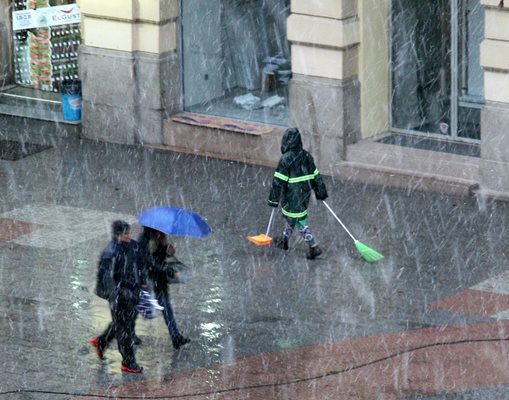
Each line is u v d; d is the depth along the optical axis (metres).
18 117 49.12
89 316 32.41
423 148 43.72
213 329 31.56
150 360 29.83
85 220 39.44
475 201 40.41
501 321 31.67
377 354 29.89
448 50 43.69
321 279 34.62
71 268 35.59
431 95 44.38
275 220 39.41
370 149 43.44
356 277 34.75
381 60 44.28
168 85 46.59
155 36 45.88
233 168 44.41
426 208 39.97
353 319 32.00
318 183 35.75
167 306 30.12
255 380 28.72
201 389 28.30
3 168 44.66
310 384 28.45
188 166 44.75
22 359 29.92
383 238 37.56
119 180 43.34
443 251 36.44
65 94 48.12
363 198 41.16
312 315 32.34
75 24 50.62
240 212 40.16
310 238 35.84
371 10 43.41
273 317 32.28
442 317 32.00
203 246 37.16
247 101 47.00
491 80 40.03
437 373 28.81
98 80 47.28
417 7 43.88
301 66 43.44
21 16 51.56
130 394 28.08
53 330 31.55
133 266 28.52
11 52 52.22
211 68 47.47
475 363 29.30
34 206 40.75
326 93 43.16
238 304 33.09
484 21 41.69
